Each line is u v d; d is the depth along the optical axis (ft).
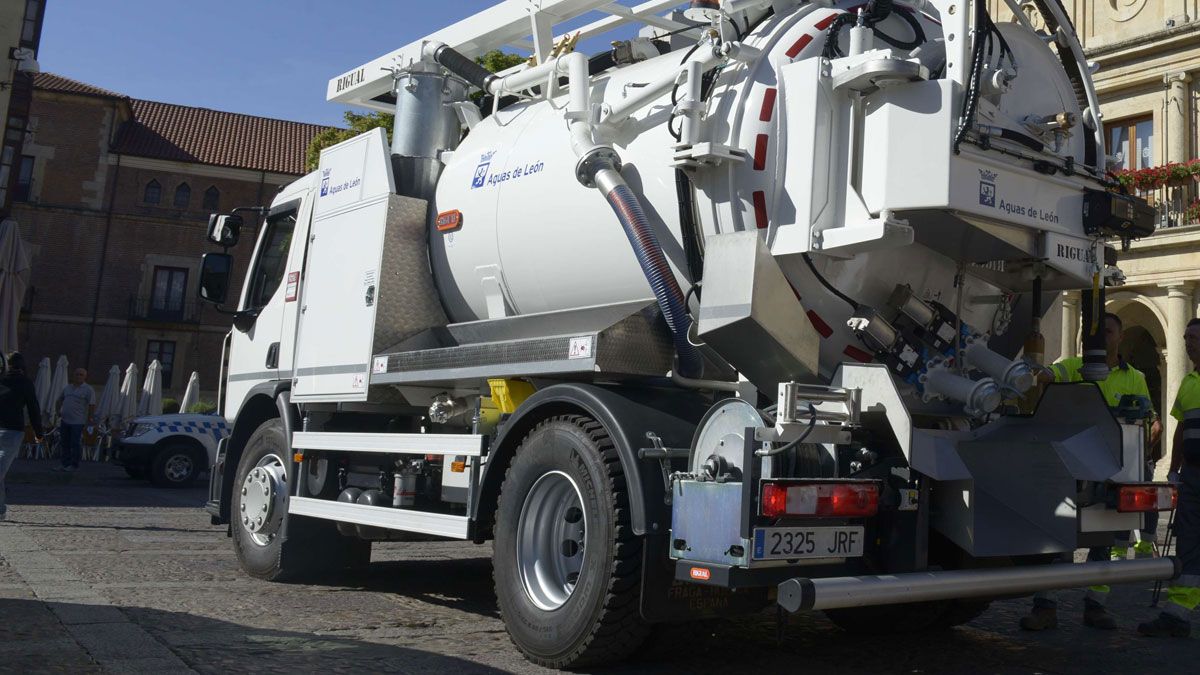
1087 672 16.02
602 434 14.71
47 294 140.46
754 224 14.52
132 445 56.59
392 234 20.76
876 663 16.30
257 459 23.95
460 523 17.31
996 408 15.78
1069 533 14.64
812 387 13.30
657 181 15.92
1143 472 15.99
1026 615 20.97
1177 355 58.80
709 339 14.48
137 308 143.84
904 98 14.03
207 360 146.51
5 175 86.79
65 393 60.54
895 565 13.67
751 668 15.52
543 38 21.08
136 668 13.78
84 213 142.41
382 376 20.02
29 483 56.75
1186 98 61.36
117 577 22.11
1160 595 24.64
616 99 17.26
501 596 15.80
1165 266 59.36
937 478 13.56
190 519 37.73
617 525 14.10
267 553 22.75
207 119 157.89
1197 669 16.34
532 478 15.65
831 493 13.00
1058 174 15.55
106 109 144.15
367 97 25.08
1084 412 15.72
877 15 15.12
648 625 14.30
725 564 12.85
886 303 15.29
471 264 19.88
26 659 13.96
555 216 17.72
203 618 17.67
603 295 17.30
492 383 17.67
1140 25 63.21
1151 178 60.39
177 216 146.00
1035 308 16.52
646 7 19.48
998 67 15.23
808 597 12.01
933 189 13.70
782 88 14.66
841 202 14.21
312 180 24.73
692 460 13.71
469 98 22.43
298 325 23.57
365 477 21.17
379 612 19.24
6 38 68.54
